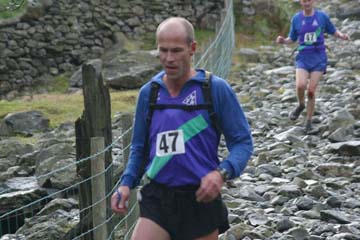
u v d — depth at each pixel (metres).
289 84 27.08
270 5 37.00
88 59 33.28
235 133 7.53
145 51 31.33
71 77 31.67
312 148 19.30
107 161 11.00
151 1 34.59
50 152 18.12
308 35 20.30
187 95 7.54
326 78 27.50
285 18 36.62
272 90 26.56
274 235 12.32
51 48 32.59
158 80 7.67
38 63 32.41
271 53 32.72
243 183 15.90
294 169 16.89
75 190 16.36
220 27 29.09
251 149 7.55
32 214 16.16
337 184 15.65
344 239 12.10
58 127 22.98
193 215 7.49
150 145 7.70
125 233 11.27
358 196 15.10
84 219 11.23
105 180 10.79
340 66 29.50
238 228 12.24
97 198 10.37
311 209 14.02
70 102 26.52
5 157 19.94
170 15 34.94
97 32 33.56
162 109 7.58
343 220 13.06
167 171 7.49
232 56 31.61
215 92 7.53
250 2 37.00
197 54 23.81
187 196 7.45
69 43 32.97
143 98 7.71
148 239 7.45
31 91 31.95
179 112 7.51
